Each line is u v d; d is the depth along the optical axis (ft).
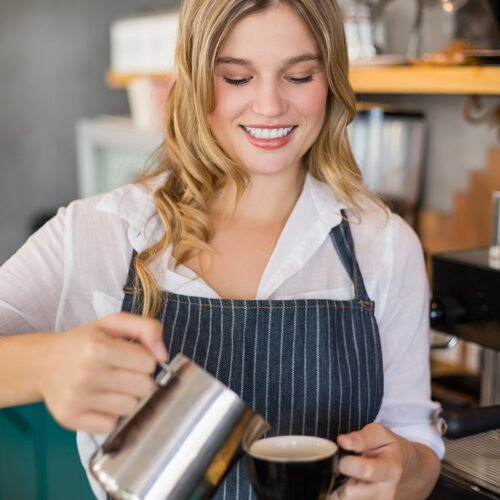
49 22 12.16
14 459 4.98
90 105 12.66
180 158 4.00
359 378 3.80
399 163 7.12
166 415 2.68
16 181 12.42
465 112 6.73
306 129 3.61
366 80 6.11
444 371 6.56
